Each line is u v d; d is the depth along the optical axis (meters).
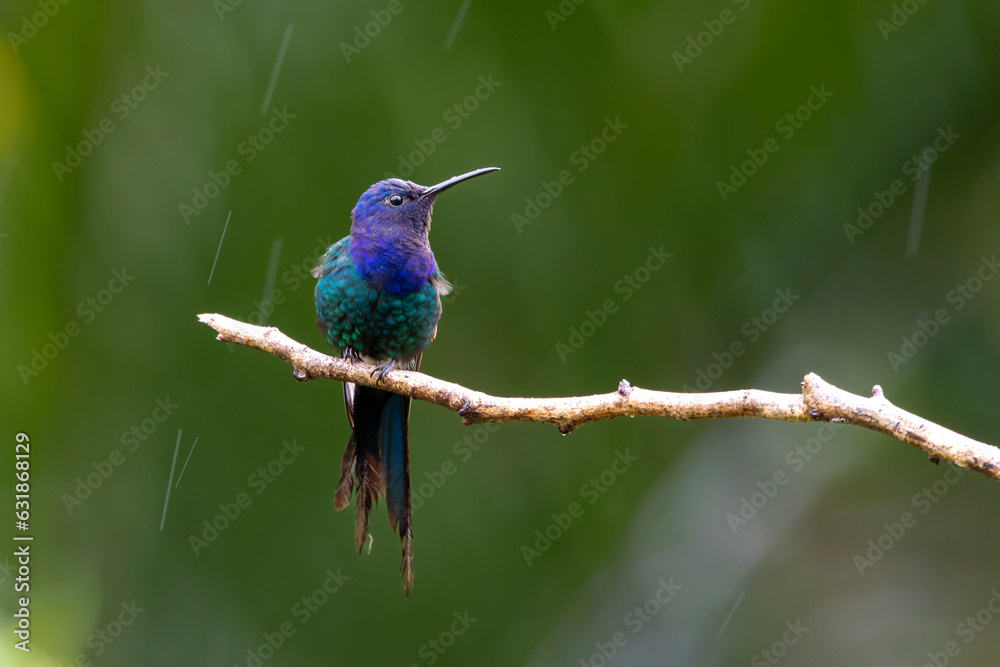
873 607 13.00
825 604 13.08
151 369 11.43
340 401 11.99
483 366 12.59
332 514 12.05
